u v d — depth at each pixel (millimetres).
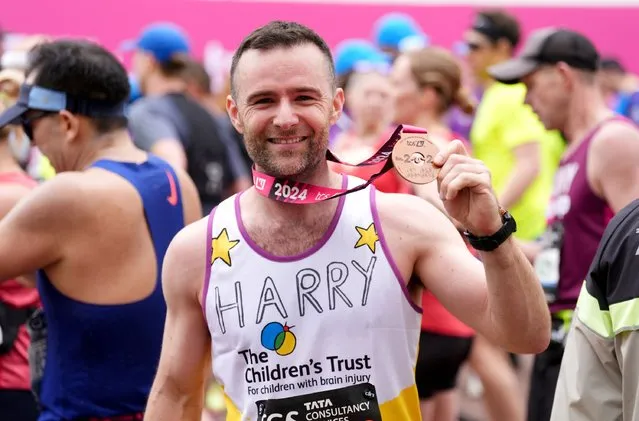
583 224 9406
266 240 5930
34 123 7957
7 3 19344
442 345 10539
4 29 18938
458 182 5254
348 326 5828
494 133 13500
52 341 7703
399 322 5859
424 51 12039
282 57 5723
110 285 7582
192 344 6180
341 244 5879
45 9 19406
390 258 5863
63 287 7559
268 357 5867
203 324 6156
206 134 14852
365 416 5824
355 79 12680
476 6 20625
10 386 8781
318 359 5836
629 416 5863
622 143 9141
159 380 6293
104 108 7875
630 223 6008
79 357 7609
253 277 5914
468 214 5355
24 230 7434
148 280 7719
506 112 13305
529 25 21109
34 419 8867
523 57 9797
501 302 5434
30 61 7953
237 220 6012
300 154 5773
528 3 21062
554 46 9570
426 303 10500
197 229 6098
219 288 5965
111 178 7672
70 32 19484
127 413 7707
